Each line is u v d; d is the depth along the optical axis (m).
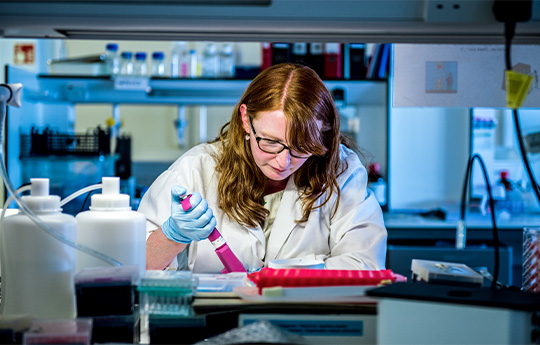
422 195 3.95
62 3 1.16
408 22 1.19
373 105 3.88
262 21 1.19
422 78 1.55
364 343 1.03
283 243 1.67
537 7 1.14
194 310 1.02
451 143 3.92
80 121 4.92
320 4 1.16
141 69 3.88
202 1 1.15
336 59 3.77
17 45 4.25
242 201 1.64
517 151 3.88
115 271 1.04
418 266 1.20
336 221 1.71
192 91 3.98
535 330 0.90
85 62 3.80
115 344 0.97
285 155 1.43
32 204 1.12
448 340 0.90
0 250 1.20
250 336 0.90
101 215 1.14
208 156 1.76
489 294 0.94
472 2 1.15
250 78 3.67
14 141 3.45
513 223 3.50
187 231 1.39
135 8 1.16
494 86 1.54
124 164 3.95
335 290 1.04
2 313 1.14
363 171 1.78
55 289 1.10
